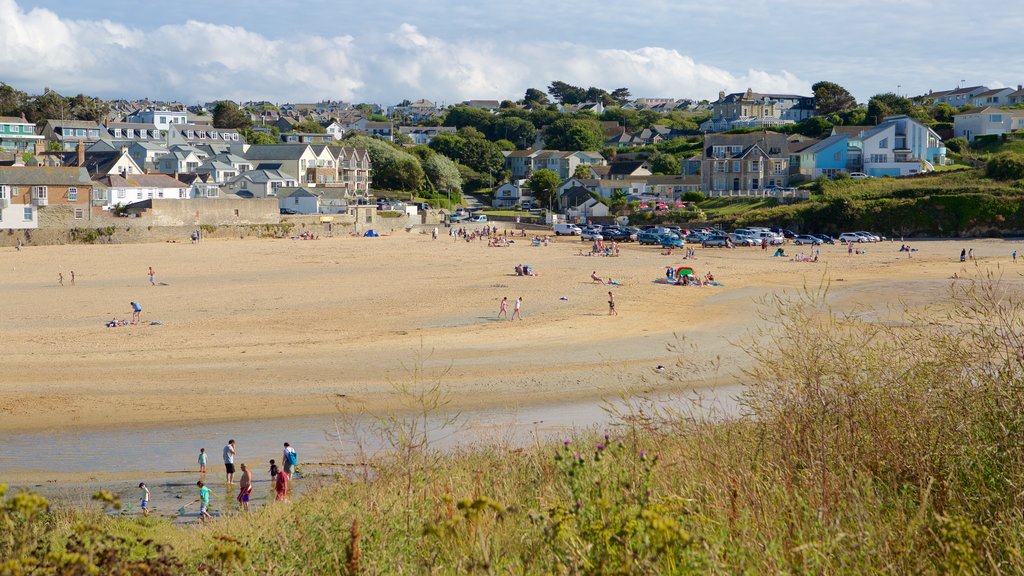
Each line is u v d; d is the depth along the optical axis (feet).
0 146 430.61
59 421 91.56
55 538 25.08
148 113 570.46
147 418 92.73
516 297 178.81
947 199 333.01
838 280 202.08
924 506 21.15
